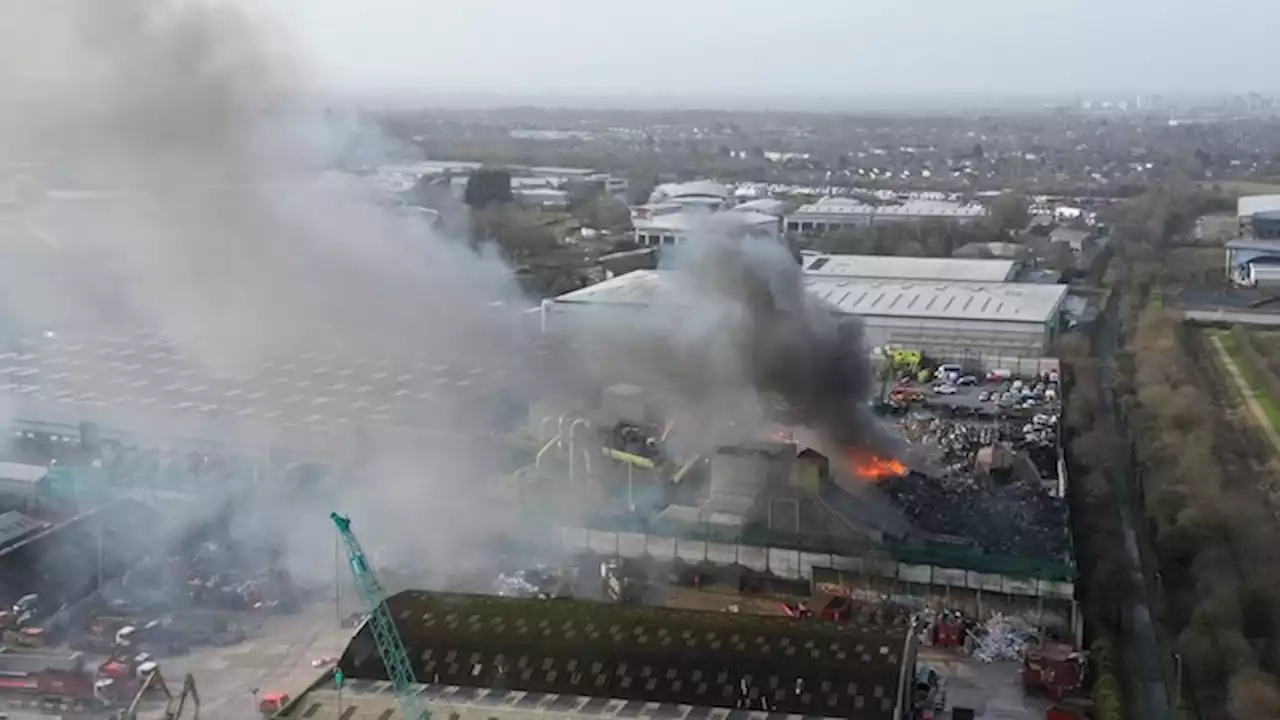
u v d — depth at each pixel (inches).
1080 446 4003.4
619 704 2204.7
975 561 2908.5
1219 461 3907.5
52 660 2637.8
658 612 2443.4
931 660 2694.4
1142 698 2556.6
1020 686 2571.4
